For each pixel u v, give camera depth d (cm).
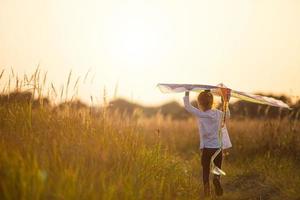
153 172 1026
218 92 1159
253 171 1401
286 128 1748
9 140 948
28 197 721
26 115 1077
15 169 772
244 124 2247
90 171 866
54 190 757
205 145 1132
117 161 980
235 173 1420
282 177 1286
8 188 740
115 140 1054
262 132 1761
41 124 1075
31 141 943
